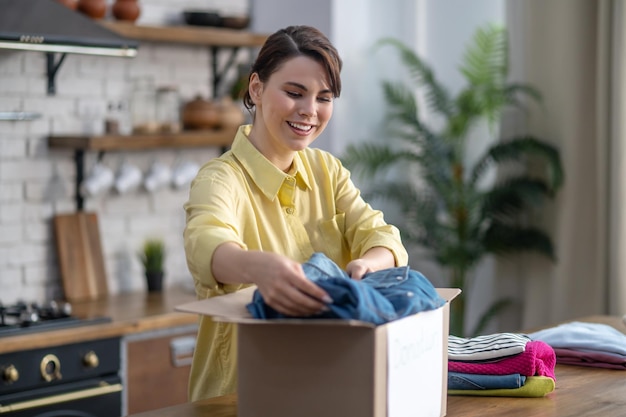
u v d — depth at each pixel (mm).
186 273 4391
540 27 4434
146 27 3900
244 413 1470
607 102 4195
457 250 4555
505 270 4688
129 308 3758
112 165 4086
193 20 4172
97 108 4035
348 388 1398
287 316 1418
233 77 4453
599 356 2072
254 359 1457
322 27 4707
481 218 4555
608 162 4219
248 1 4543
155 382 3639
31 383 3275
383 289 1514
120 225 4145
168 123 4027
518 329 4680
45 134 3900
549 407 1744
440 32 5211
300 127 1737
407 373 1475
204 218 1634
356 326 1385
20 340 3221
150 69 4191
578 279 4363
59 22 3445
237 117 4250
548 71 4422
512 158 4414
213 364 1871
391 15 5129
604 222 4242
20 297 3863
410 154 4699
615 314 4188
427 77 4793
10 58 3793
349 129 4922
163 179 4133
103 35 3529
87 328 3406
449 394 1835
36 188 3887
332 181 2006
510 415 1686
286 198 1890
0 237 3801
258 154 1856
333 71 1724
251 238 1840
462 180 4773
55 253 3953
